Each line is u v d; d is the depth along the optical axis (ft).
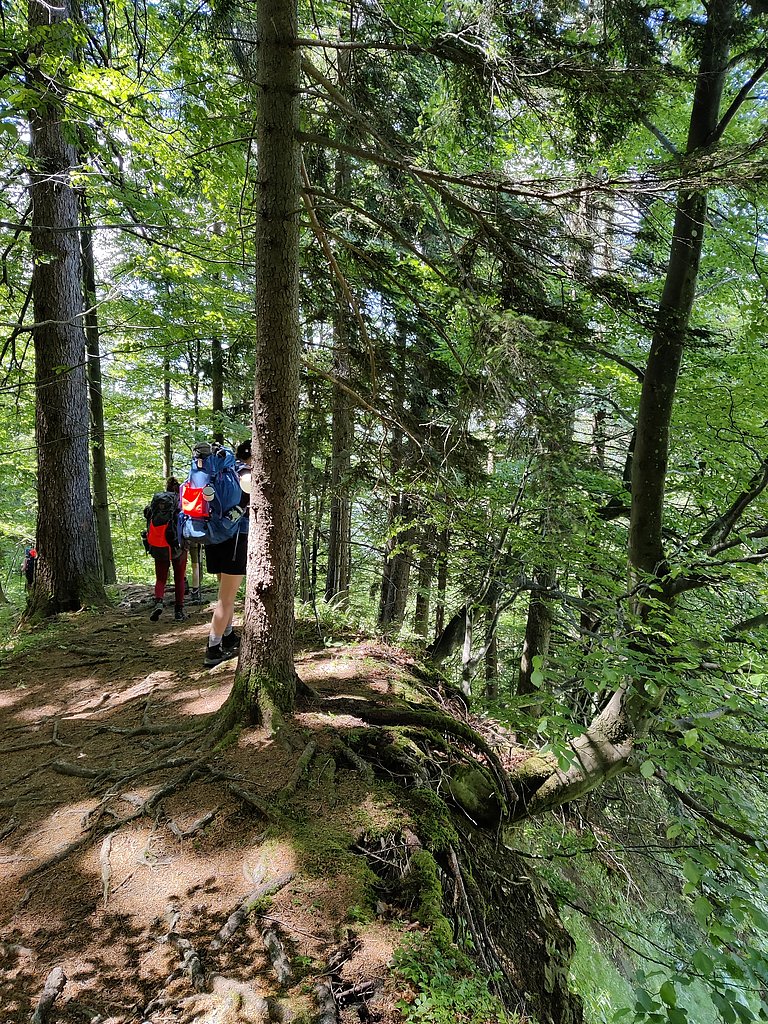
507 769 14.51
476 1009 6.69
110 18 19.04
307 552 28.94
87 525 24.26
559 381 9.65
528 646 26.20
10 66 11.98
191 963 6.93
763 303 19.49
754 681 10.61
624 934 17.72
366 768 10.59
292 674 12.15
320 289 17.37
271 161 10.68
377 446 16.60
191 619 22.62
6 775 11.48
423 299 16.28
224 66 17.58
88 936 7.42
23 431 39.83
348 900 7.94
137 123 15.65
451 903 8.73
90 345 33.63
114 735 12.73
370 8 11.32
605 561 16.57
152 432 41.19
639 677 11.18
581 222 11.64
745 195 13.10
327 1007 6.38
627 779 21.31
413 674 16.90
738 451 20.18
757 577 15.08
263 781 10.11
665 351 15.39
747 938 12.15
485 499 16.90
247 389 35.14
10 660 18.45
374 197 16.58
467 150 15.78
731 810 9.94
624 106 10.30
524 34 10.12
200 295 25.23
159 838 9.13
